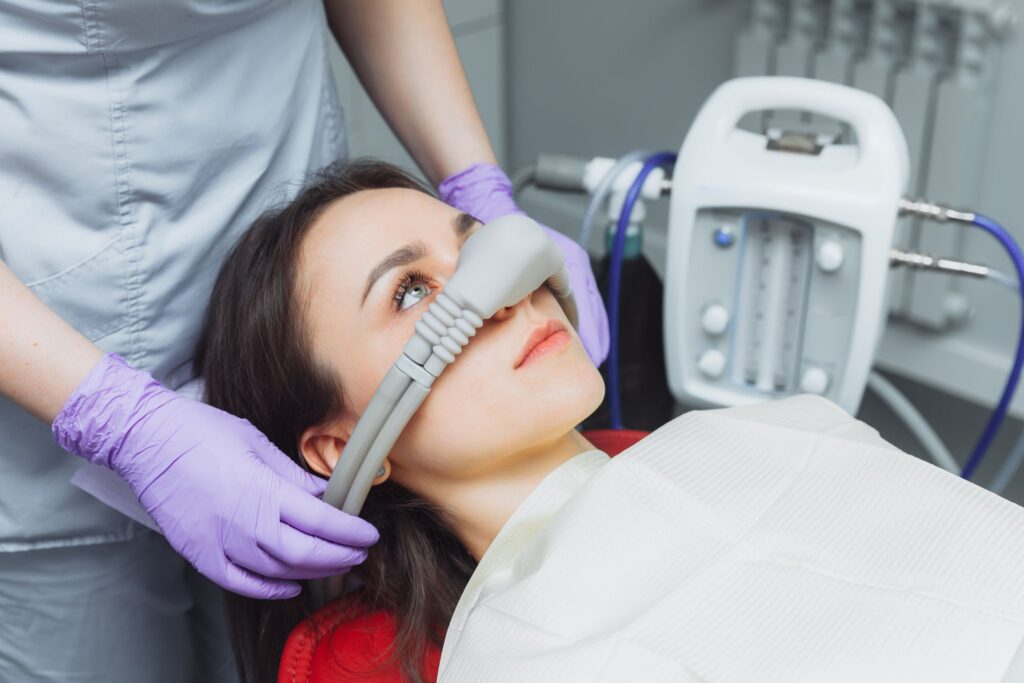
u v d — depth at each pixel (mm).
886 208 1138
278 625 1101
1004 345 1980
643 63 2293
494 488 987
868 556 825
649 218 2359
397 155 2191
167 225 1051
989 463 1937
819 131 1250
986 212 1944
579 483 963
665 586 827
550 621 825
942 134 1876
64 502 1064
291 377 1004
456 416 928
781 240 1218
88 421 894
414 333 872
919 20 1846
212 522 908
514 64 2500
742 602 803
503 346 926
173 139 1019
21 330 890
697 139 1217
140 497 925
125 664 1193
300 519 899
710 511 870
